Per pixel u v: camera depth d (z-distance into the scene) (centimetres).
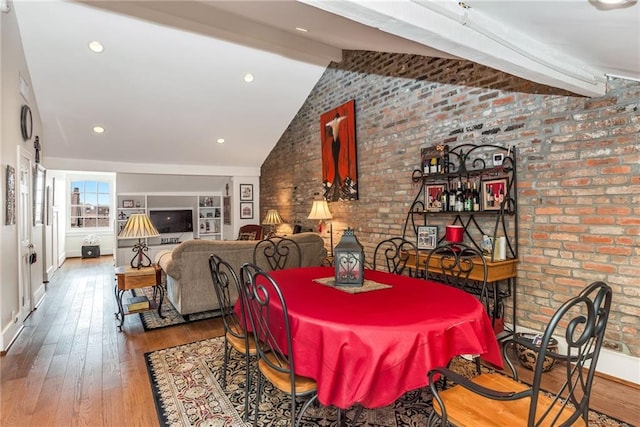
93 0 346
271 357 187
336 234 525
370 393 143
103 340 316
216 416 201
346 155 502
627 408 206
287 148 666
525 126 292
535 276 286
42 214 498
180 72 455
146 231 363
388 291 202
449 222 359
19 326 337
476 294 330
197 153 664
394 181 425
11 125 325
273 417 200
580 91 231
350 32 277
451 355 154
